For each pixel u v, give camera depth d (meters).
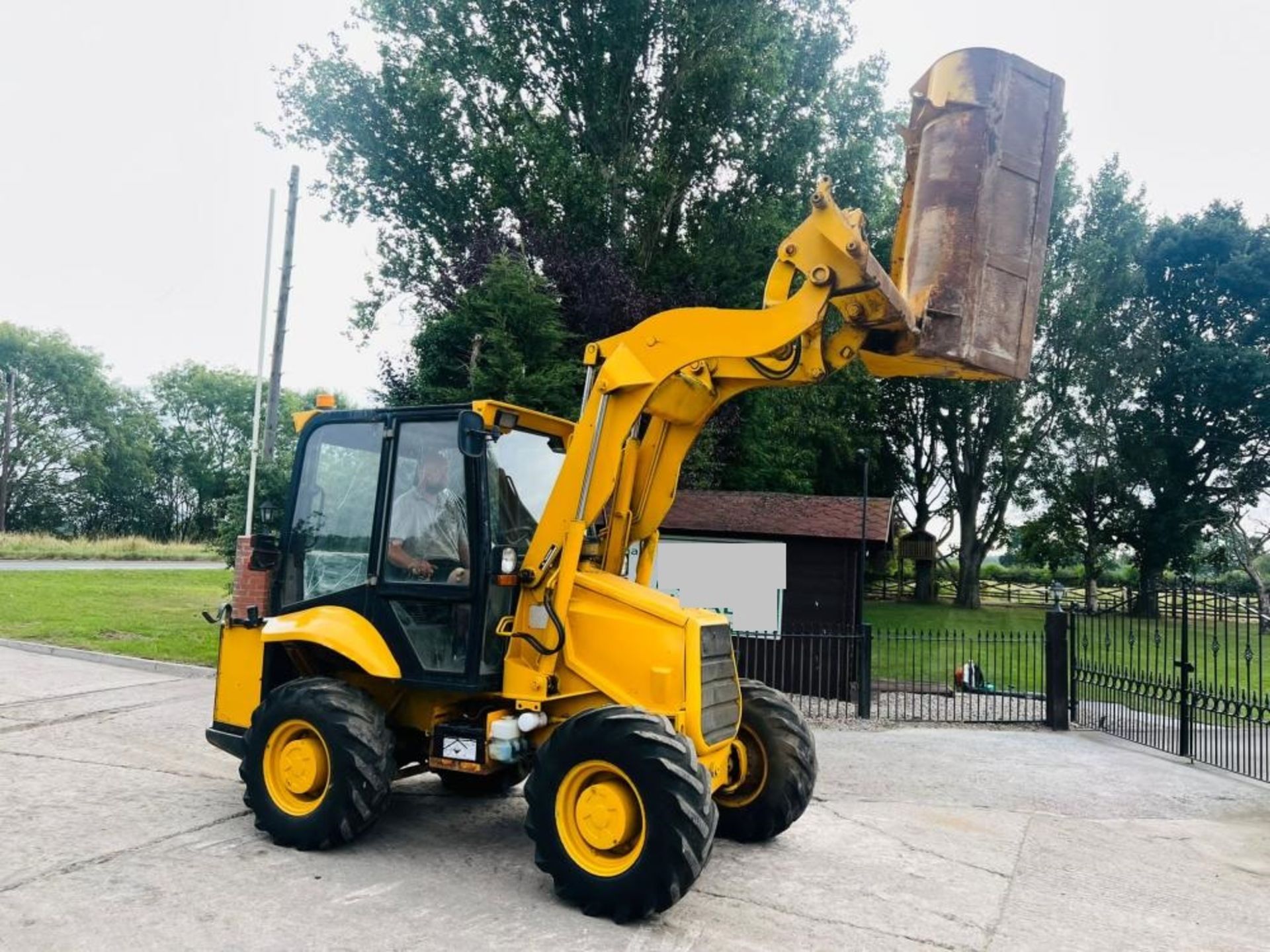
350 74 20.70
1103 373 33.53
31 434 56.94
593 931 4.39
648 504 5.85
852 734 10.39
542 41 20.97
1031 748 9.94
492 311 14.21
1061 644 11.28
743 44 19.91
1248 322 35.16
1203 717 10.65
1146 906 5.33
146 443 63.06
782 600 13.12
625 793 4.57
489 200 20.17
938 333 4.63
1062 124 4.99
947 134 4.71
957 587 38.22
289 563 5.99
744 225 20.23
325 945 4.07
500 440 5.57
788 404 21.61
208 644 13.79
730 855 5.73
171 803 6.15
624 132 20.84
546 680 5.16
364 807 5.17
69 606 17.88
